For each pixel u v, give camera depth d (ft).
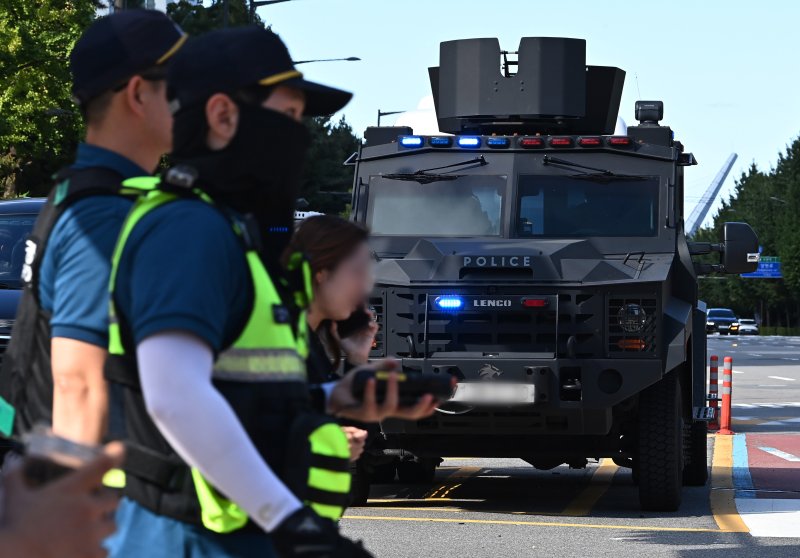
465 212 102.94
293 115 25.63
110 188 28.07
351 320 40.88
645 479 95.91
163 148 29.50
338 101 26.35
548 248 95.50
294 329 25.43
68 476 14.84
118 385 25.07
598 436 97.86
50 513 14.67
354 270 34.68
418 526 89.10
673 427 95.35
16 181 430.61
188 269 22.63
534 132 112.47
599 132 114.42
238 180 24.81
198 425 21.79
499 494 110.11
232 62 24.59
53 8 359.05
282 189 25.30
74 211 27.81
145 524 25.05
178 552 24.91
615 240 100.27
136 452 24.81
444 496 108.47
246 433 23.63
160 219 23.43
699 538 84.17
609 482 121.49
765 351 550.77
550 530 87.56
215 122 24.63
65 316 27.27
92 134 29.12
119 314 24.03
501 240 100.27
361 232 34.81
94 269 27.22
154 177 27.73
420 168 104.53
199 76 24.66
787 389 276.21
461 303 93.56
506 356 92.12
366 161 106.22
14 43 347.56
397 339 94.48
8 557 14.52
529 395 90.99
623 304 92.43
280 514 22.00
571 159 103.14
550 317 92.79
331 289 34.68
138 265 22.97
